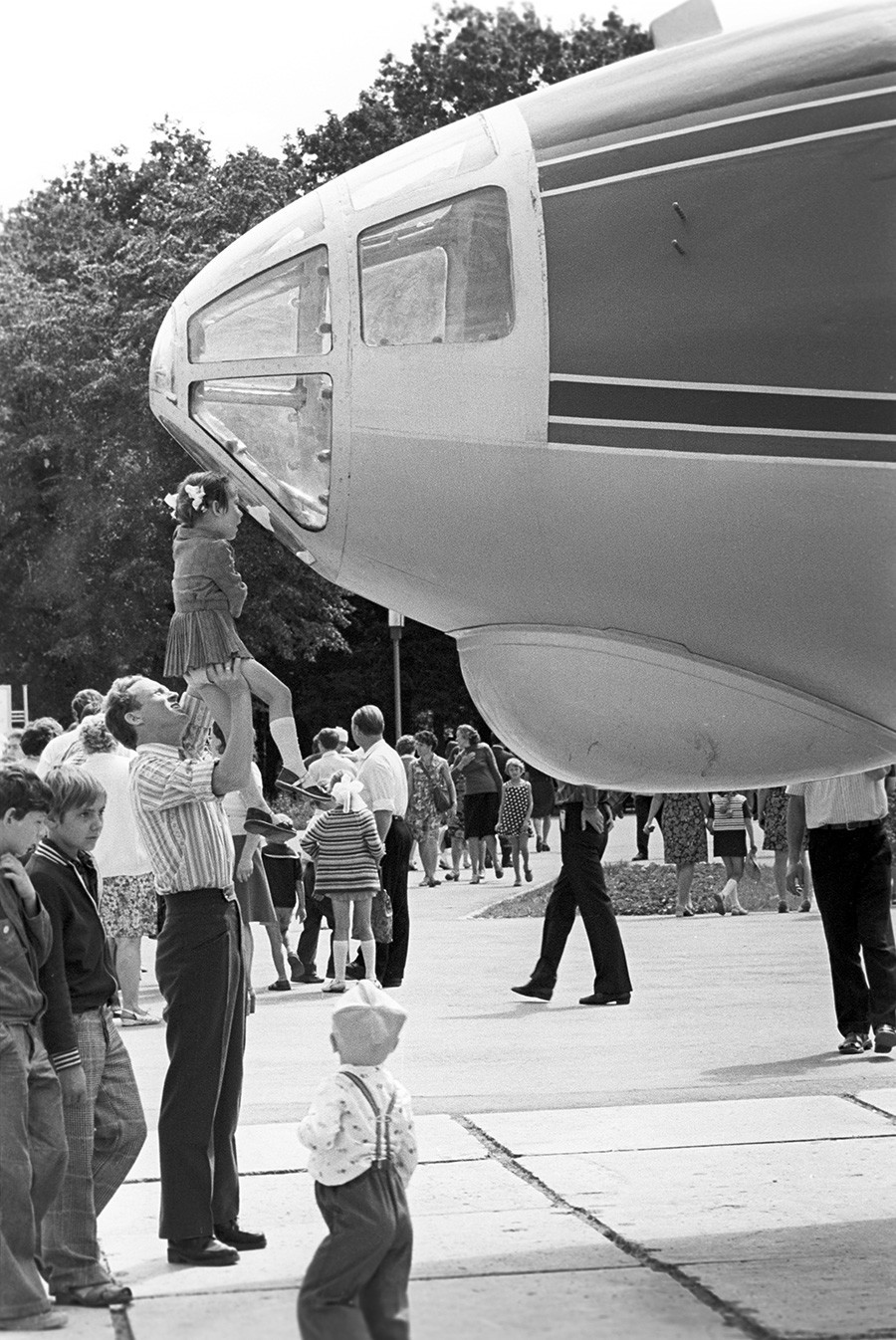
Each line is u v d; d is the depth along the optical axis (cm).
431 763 2175
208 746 625
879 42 519
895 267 505
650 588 539
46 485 4134
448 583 562
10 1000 503
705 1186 644
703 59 536
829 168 511
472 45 4541
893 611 534
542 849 2769
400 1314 440
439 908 1864
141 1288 532
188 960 558
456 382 533
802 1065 888
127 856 1041
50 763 1049
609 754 582
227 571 577
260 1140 734
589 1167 675
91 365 3884
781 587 530
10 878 509
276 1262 559
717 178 517
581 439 524
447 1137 731
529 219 530
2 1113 497
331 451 545
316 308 551
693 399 516
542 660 571
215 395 556
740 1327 478
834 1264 541
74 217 4666
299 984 1242
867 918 911
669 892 1862
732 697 561
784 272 511
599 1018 1053
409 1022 1041
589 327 523
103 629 3938
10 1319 489
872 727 572
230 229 3869
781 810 1667
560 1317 489
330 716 4688
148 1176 686
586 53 4641
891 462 509
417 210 544
